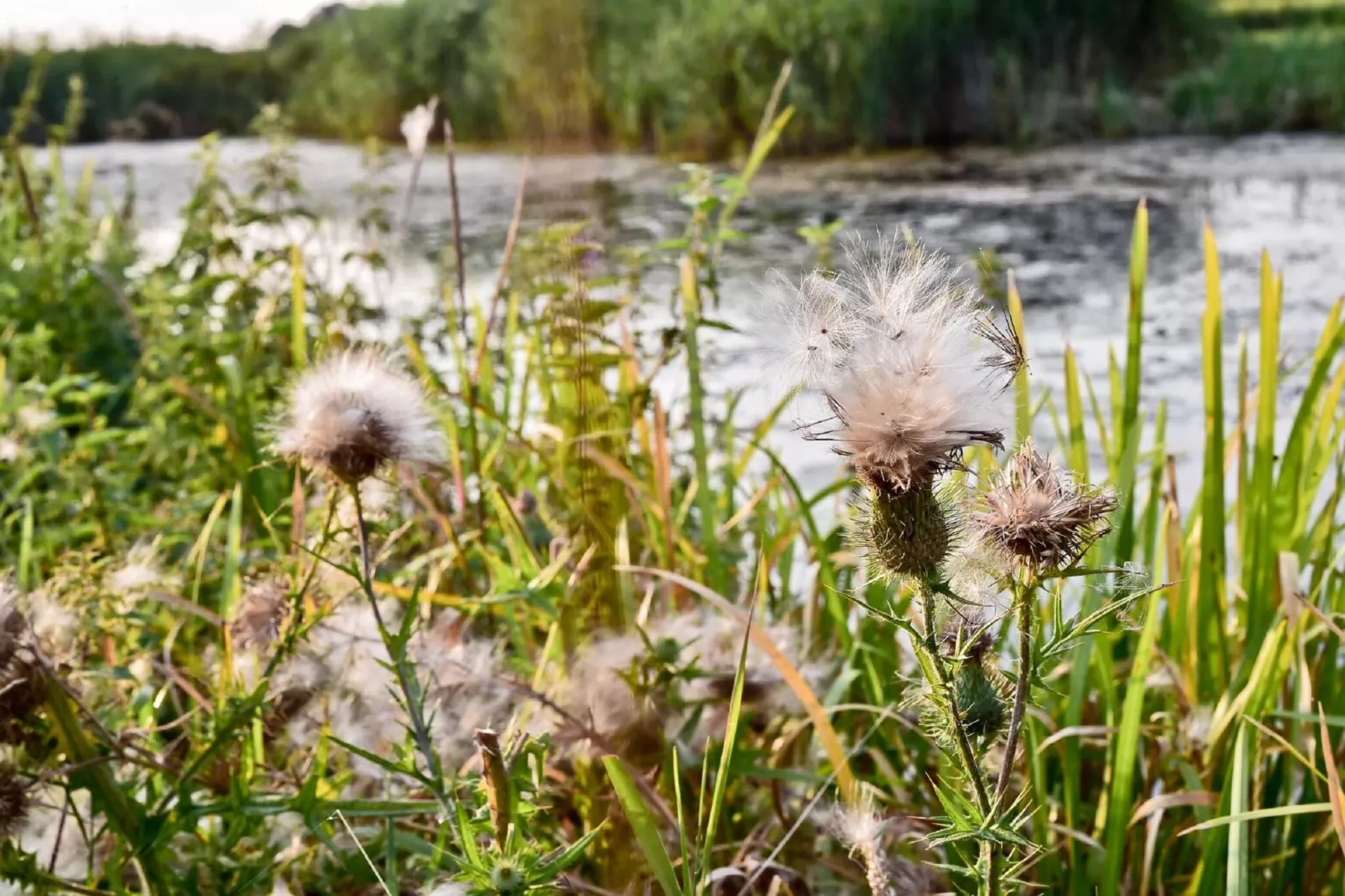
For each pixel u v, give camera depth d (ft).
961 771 3.81
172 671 5.88
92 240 14.76
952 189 30.40
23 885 4.66
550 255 7.13
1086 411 13.61
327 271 12.31
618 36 41.75
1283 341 16.35
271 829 5.68
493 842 3.67
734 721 4.51
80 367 12.40
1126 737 5.60
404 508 8.09
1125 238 23.77
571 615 6.05
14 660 4.57
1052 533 3.22
